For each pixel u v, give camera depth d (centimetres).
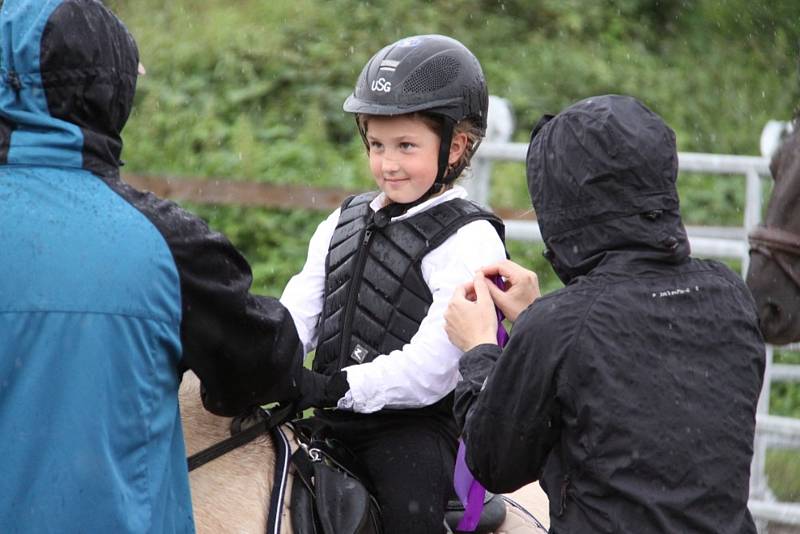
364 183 1977
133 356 505
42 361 495
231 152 2038
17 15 514
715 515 530
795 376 1425
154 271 510
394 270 643
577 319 531
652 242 545
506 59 2392
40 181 512
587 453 527
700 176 2273
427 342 623
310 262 688
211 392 564
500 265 627
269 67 2238
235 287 534
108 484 494
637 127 543
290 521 575
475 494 608
